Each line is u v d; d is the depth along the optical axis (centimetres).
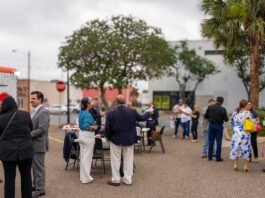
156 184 846
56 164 1095
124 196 744
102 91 2492
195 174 955
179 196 743
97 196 744
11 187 639
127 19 2469
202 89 4450
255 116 1133
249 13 1655
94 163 1112
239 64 3722
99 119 1191
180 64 4256
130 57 2352
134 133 843
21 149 629
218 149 1148
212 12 1734
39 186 744
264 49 1864
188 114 1822
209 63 4172
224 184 845
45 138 743
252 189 800
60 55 2466
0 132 633
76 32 2452
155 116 1485
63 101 6425
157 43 2452
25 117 648
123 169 866
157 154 1295
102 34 2383
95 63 2403
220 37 1744
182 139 1803
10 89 1159
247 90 3872
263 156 1174
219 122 1138
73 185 838
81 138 851
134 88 2603
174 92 4619
